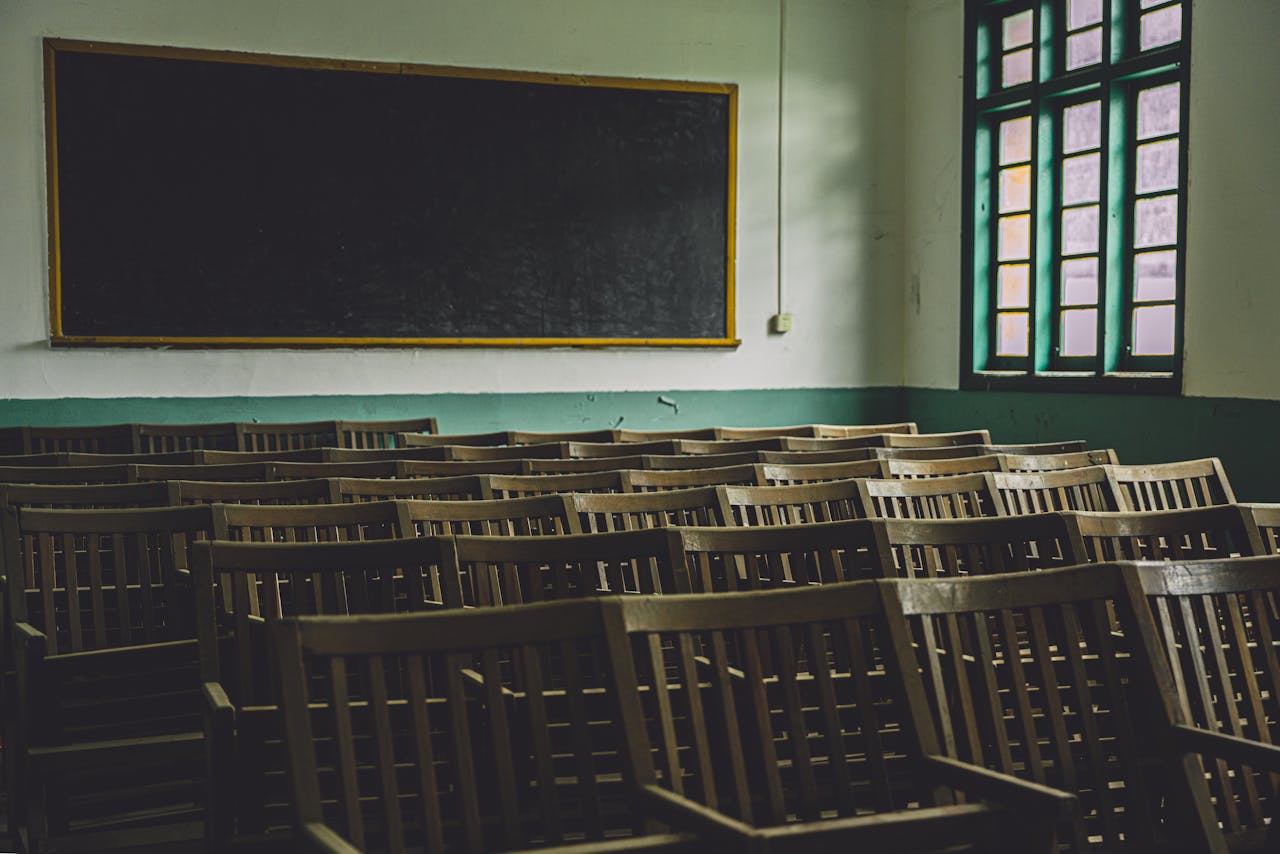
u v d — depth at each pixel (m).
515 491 3.54
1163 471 4.02
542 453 5.01
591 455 5.06
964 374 8.39
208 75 7.25
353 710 2.31
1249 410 6.32
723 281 8.45
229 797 2.07
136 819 2.74
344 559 2.25
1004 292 8.23
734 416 8.55
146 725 2.72
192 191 7.25
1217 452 6.50
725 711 1.80
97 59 7.03
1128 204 7.25
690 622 1.80
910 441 5.38
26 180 6.94
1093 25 7.45
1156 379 6.87
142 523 2.78
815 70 8.65
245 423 6.60
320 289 7.53
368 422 6.86
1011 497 3.68
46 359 7.03
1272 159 6.17
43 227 6.98
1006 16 8.12
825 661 1.85
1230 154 6.39
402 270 7.69
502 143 7.87
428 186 7.72
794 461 4.58
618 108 8.13
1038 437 7.77
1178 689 2.01
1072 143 7.69
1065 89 7.53
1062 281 7.80
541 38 7.93
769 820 1.79
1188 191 6.65
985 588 1.96
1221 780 2.06
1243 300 6.34
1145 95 7.14
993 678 1.93
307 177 7.47
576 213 8.06
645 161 8.21
